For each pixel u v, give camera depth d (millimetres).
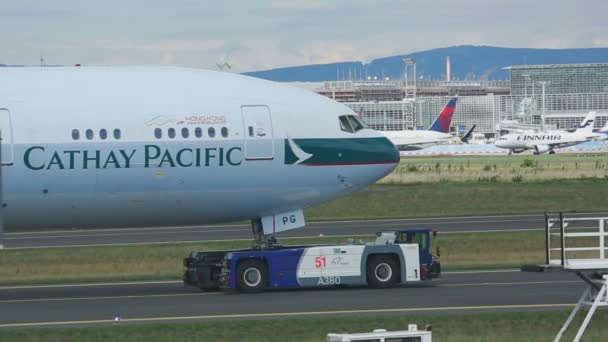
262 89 85500
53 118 79562
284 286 80125
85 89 81250
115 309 71375
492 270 94938
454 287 81312
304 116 85562
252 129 83562
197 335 59875
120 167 80500
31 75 81438
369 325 62094
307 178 85688
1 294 82750
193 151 81938
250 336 59781
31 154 78812
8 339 58562
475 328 61688
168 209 83438
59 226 84062
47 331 60406
